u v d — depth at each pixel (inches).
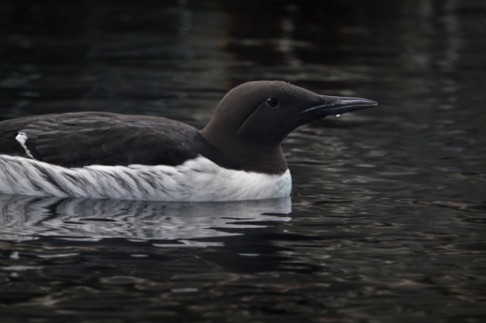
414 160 529.7
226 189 454.9
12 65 756.0
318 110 469.1
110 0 1047.6
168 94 679.1
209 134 463.8
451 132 592.7
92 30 906.1
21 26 912.9
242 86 469.4
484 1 1083.9
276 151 468.8
